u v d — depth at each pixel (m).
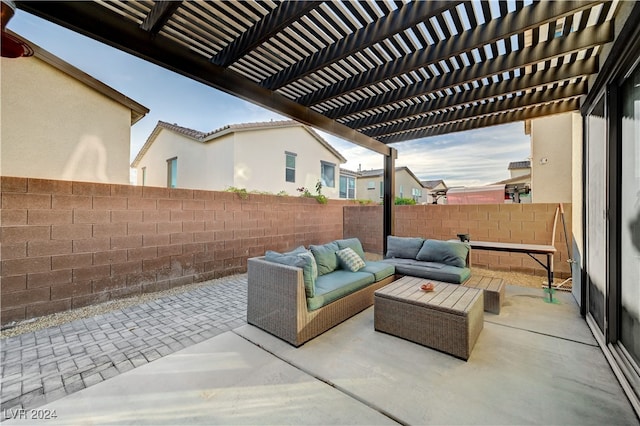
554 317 3.35
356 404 1.89
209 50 2.72
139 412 1.82
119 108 5.44
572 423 1.71
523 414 1.78
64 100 4.71
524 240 5.56
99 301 3.78
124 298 4.02
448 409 1.83
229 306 3.82
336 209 8.46
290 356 2.49
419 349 2.61
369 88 3.65
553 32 2.49
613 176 2.45
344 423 1.73
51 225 3.37
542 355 2.49
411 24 2.22
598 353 2.52
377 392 2.01
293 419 1.76
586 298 3.31
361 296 3.57
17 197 3.14
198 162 9.14
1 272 3.04
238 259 5.65
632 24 1.81
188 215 4.82
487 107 4.04
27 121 4.32
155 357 2.49
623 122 2.36
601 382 2.10
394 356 2.49
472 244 4.62
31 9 1.71
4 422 1.74
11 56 2.20
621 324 2.38
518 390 2.02
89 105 5.02
